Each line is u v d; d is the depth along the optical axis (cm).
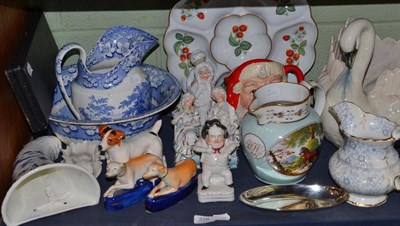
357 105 105
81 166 101
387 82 113
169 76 120
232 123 105
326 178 107
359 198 99
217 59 127
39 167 94
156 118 113
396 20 129
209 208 99
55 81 118
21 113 115
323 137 109
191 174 100
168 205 98
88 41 129
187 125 106
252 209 98
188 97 106
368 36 104
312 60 128
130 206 99
